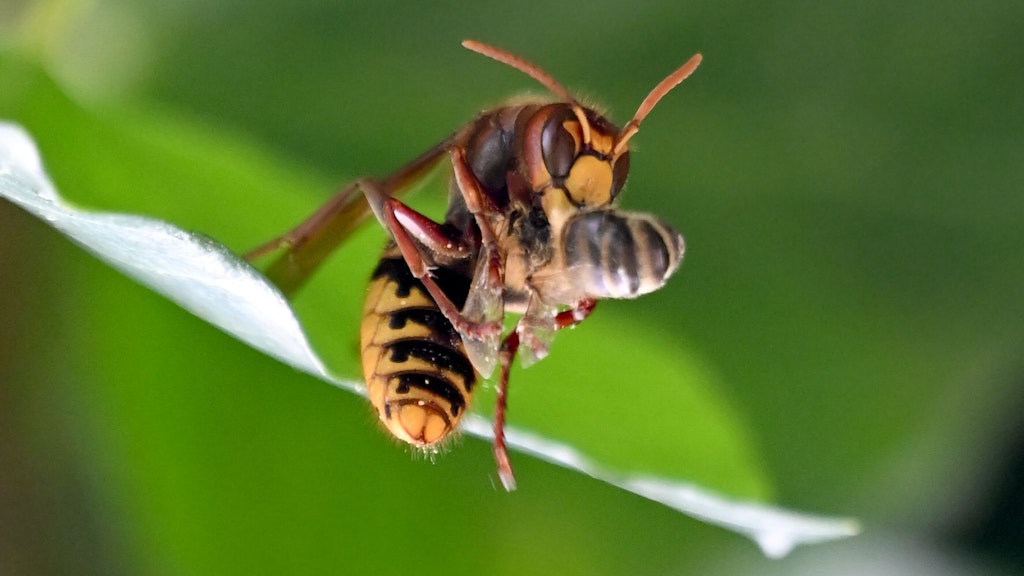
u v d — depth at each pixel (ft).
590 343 0.79
